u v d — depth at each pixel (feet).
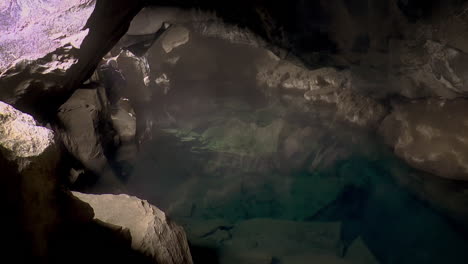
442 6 23.90
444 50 24.70
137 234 10.38
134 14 22.66
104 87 27.12
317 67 32.50
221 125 37.70
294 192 24.20
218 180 25.40
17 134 6.69
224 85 55.52
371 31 28.71
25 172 6.38
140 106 39.17
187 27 36.68
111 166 23.36
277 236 18.60
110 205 11.56
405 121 27.76
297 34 30.25
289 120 39.17
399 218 21.18
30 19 15.51
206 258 16.17
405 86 30.35
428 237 19.39
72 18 16.25
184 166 27.25
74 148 19.17
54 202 7.19
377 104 34.40
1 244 5.68
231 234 18.71
